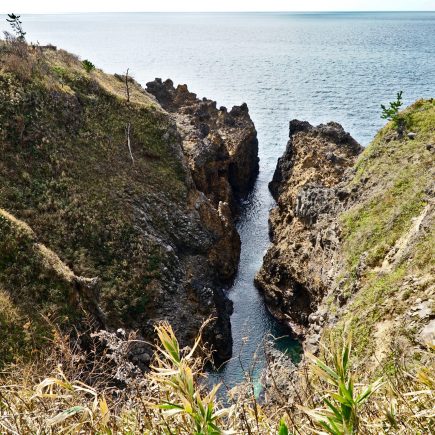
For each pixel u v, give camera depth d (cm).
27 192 3619
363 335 1956
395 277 2125
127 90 5156
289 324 3862
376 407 487
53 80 4644
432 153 3073
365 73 16612
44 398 527
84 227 3606
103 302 3216
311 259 3728
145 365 2992
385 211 2977
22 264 2886
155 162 4684
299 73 17338
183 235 4259
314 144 5684
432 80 14475
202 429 354
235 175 6731
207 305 3747
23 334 2473
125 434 434
